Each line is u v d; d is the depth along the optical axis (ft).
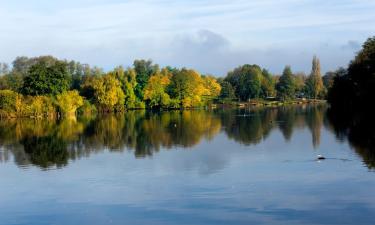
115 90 467.11
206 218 90.43
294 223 86.33
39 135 244.42
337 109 410.52
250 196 104.06
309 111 410.31
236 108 531.91
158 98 517.55
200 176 125.90
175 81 536.42
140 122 320.50
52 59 633.61
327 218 88.48
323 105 570.87
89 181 124.47
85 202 104.32
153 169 137.90
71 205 102.37
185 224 87.51
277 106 567.59
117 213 95.66
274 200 100.58
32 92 424.05
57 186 119.96
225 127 264.31
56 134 247.29
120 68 513.45
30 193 113.60
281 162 142.61
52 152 179.32
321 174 123.34
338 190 106.73
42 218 94.43
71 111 410.93
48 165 150.10
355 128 230.07
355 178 117.50
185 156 159.74
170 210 96.12
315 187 110.01
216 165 141.18
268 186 112.37
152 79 536.01
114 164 148.15
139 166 143.33
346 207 94.58
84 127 287.69
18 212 98.58
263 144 184.75
